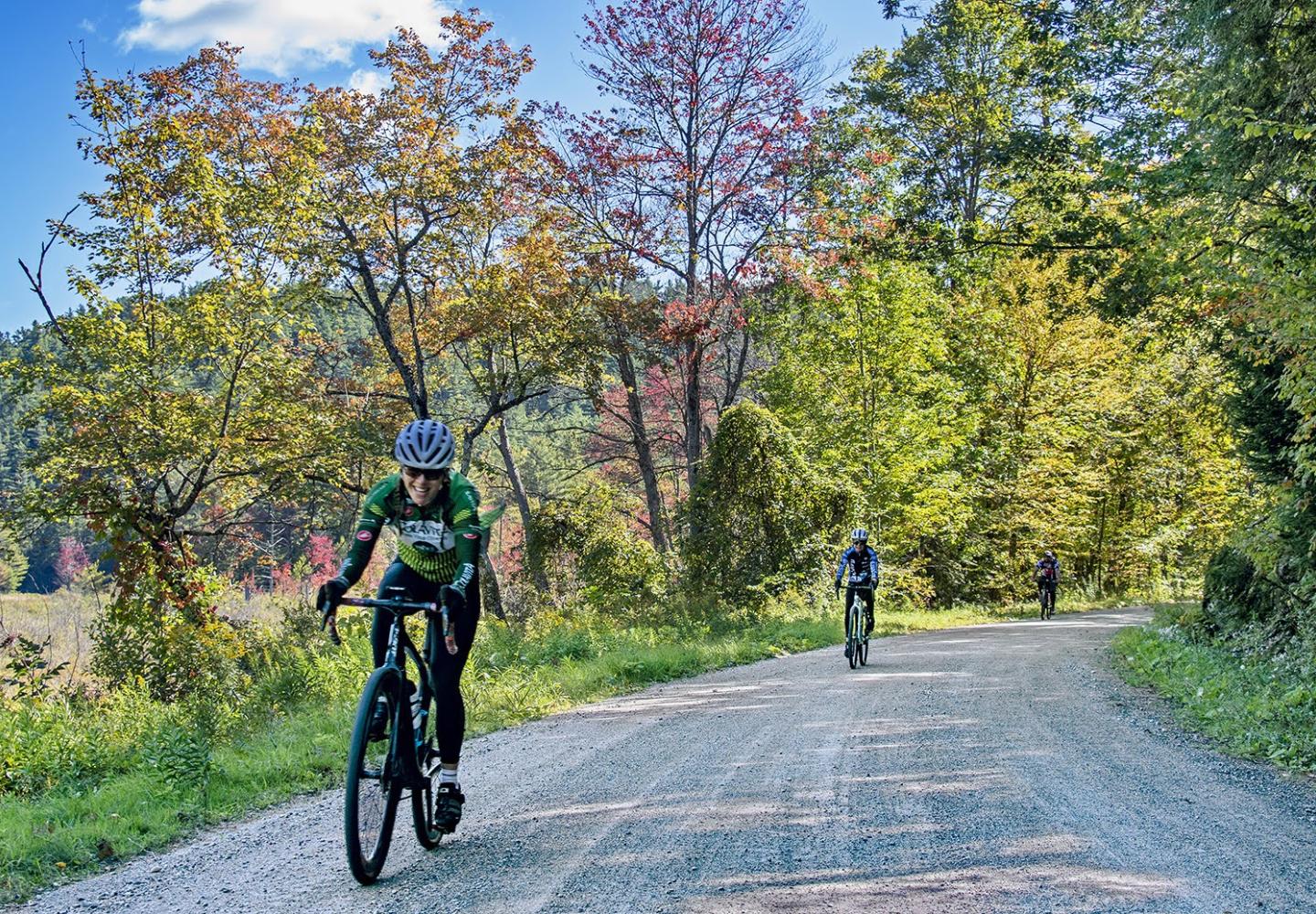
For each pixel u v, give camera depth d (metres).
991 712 9.48
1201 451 40.09
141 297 19.92
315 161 22.94
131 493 16.69
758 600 23.62
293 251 21.38
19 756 7.82
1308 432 11.41
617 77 34.38
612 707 10.64
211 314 19.44
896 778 6.59
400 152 25.11
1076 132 27.61
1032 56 24.25
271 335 21.41
